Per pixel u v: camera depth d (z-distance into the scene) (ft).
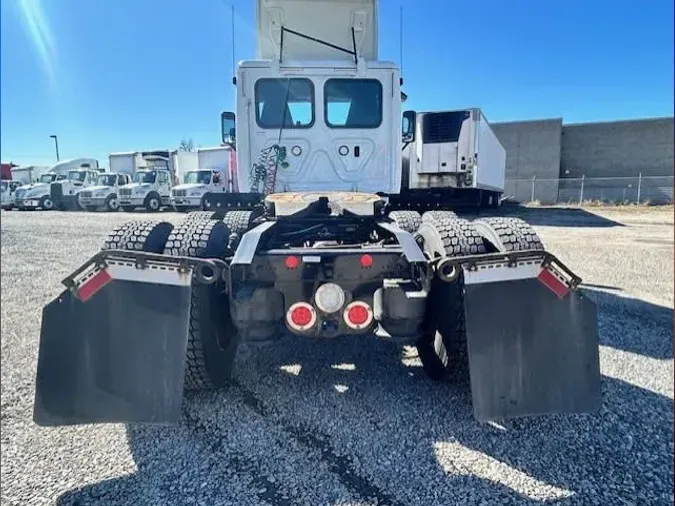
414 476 6.87
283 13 15.94
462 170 48.70
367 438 7.89
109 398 7.29
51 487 6.75
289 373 10.59
